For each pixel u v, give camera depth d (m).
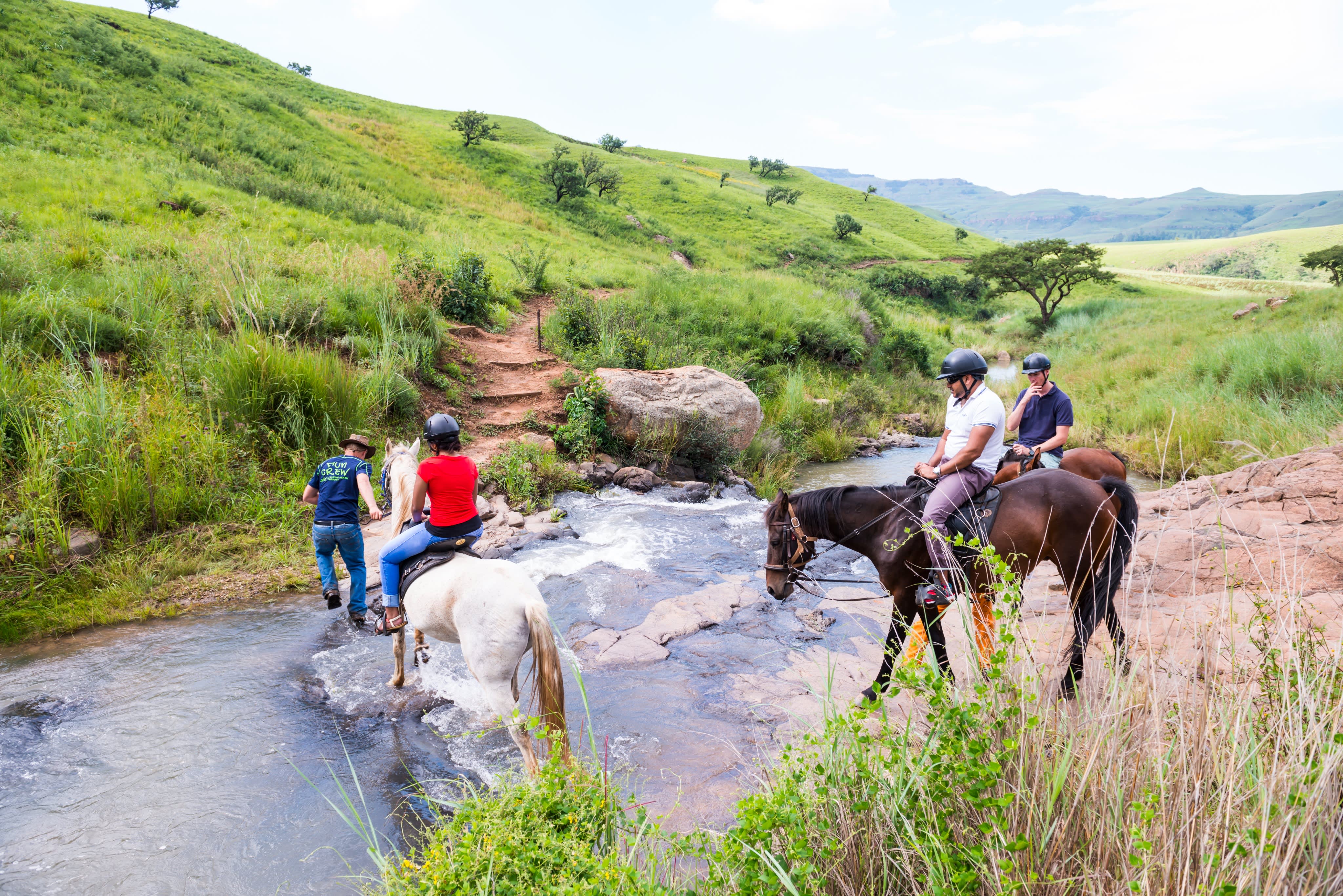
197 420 8.89
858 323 23.42
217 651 5.79
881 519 4.77
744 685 5.24
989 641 3.87
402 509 5.56
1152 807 2.37
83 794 3.99
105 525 7.42
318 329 12.16
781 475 13.17
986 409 4.50
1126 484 4.52
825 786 2.81
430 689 5.25
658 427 12.06
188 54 52.62
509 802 3.01
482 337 15.62
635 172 76.44
